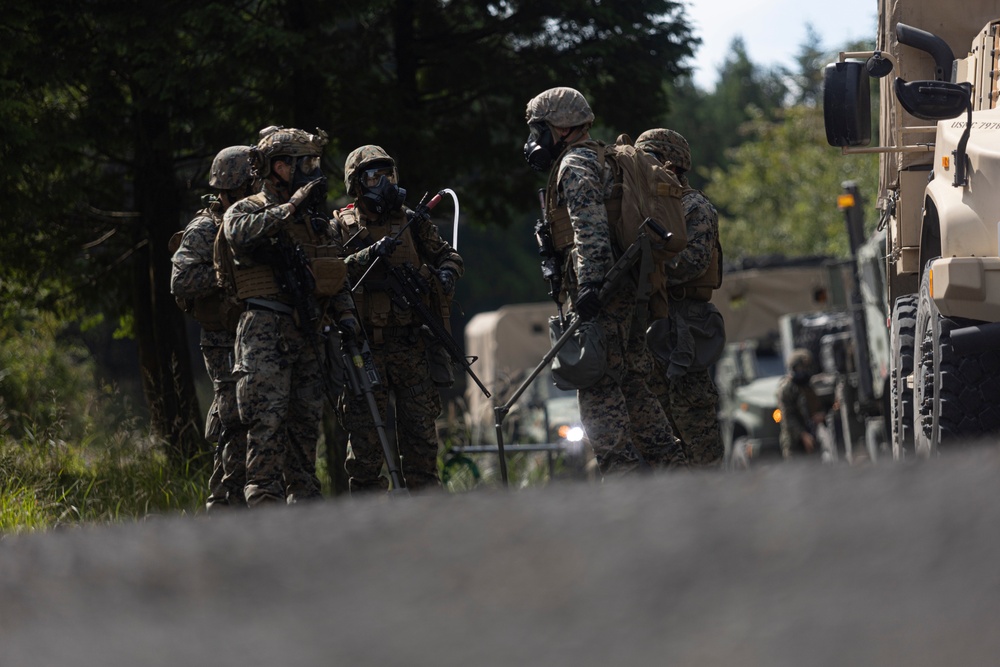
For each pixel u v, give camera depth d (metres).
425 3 42.94
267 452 20.00
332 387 20.53
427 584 8.30
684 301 23.39
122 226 43.53
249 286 20.28
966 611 7.00
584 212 18.83
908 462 10.73
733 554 8.29
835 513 9.00
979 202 18.16
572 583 8.00
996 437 18.45
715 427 24.12
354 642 7.21
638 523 9.27
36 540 11.31
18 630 8.15
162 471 30.44
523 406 60.03
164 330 40.38
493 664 6.64
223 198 22.16
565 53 42.22
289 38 35.69
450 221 44.66
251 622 7.84
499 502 10.66
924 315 20.20
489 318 77.75
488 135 44.31
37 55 36.03
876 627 6.83
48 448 31.08
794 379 50.97
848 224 47.28
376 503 11.47
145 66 36.69
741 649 6.61
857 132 22.27
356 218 23.06
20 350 52.06
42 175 39.12
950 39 24.64
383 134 40.66
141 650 7.40
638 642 6.84
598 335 18.94
